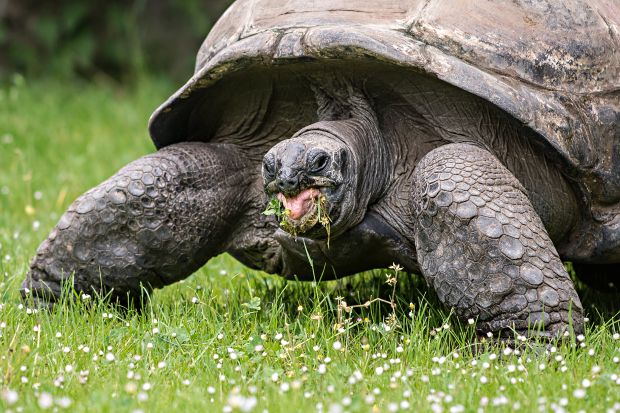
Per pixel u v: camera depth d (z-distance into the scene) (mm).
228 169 10445
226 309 10477
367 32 9172
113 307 10367
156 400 7633
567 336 8750
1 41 26766
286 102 10188
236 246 10672
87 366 8555
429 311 9938
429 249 9141
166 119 10367
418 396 7715
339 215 9242
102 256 10227
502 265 8867
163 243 10156
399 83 9594
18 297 10852
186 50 27828
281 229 9797
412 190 9320
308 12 9773
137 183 10062
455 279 9000
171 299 11070
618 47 9875
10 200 16062
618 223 9680
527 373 8039
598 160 9414
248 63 9578
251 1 10438
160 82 26672
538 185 9656
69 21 26969
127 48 27438
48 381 8086
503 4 9641
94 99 24594
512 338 8930
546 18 9625
